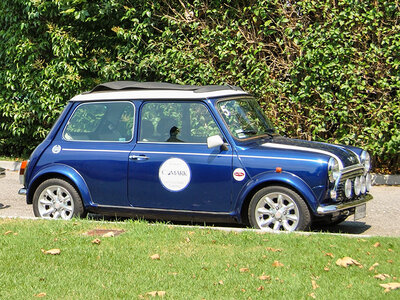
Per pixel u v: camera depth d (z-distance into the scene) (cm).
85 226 936
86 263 753
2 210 1219
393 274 716
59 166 1041
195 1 1520
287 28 1436
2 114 1767
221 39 1500
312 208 909
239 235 870
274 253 790
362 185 992
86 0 1614
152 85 1053
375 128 1423
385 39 1385
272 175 925
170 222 1041
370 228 1055
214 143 937
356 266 743
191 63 1523
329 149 970
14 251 802
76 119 1058
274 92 1467
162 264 750
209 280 693
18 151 1852
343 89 1434
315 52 1416
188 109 996
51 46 1702
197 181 964
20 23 1681
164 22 1581
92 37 1680
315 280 694
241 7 1522
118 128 1028
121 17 1617
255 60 1477
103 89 1076
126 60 1602
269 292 656
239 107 1024
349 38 1430
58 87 1653
